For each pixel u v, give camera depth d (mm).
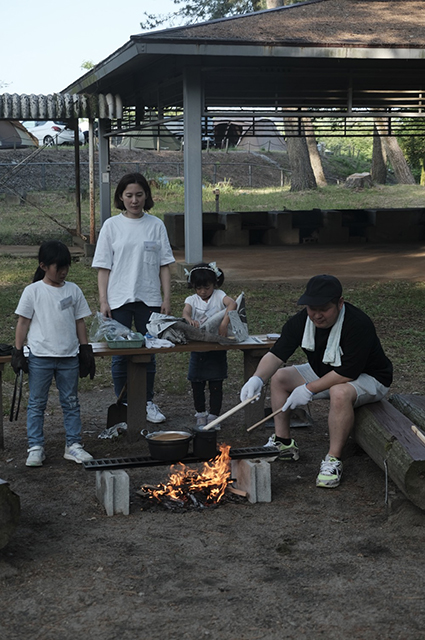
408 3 16984
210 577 3445
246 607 3178
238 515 4195
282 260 16500
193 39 12219
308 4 16172
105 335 5418
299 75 15180
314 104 17562
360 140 52812
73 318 5066
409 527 3955
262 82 16594
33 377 5000
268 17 14672
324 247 19484
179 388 6824
